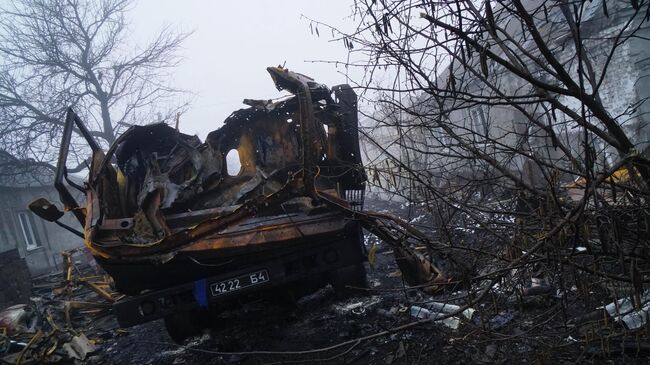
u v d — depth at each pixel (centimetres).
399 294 471
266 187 491
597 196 233
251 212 361
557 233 225
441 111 252
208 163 511
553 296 334
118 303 381
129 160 534
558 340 284
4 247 1547
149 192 410
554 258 234
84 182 454
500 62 214
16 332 607
